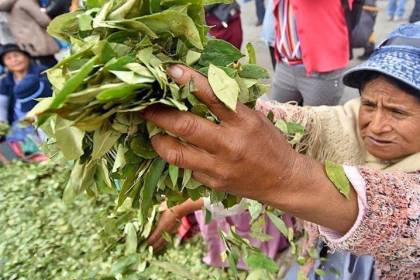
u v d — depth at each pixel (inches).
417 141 43.4
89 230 85.5
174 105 25.1
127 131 27.4
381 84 42.8
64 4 133.5
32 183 101.8
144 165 30.3
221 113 26.2
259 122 27.1
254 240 78.4
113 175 31.9
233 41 137.2
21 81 123.6
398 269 40.8
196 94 25.9
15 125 126.0
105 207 88.4
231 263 43.3
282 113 50.5
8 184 103.2
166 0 27.9
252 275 39.0
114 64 25.1
